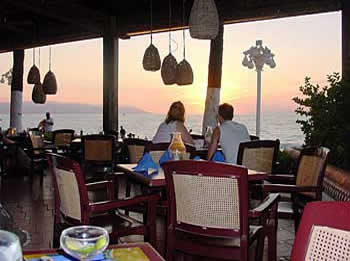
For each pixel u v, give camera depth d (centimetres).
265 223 279
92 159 641
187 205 245
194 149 419
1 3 838
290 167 567
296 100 494
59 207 288
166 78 661
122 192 602
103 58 894
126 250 160
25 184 696
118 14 897
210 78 742
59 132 845
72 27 968
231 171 228
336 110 441
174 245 253
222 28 744
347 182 339
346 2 576
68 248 137
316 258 133
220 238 239
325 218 134
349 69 507
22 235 184
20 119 1173
